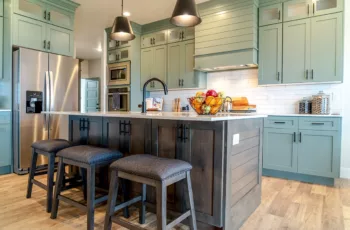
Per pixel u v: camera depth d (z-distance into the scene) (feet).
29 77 10.98
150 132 6.41
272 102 12.19
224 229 5.34
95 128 7.80
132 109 15.51
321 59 10.10
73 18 12.99
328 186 9.51
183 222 6.05
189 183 5.17
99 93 25.20
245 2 11.26
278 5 10.95
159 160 5.04
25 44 11.03
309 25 10.31
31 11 11.49
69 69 12.60
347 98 10.48
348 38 10.45
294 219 6.63
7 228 5.94
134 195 6.81
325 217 6.77
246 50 11.31
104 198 6.09
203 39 12.51
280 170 10.55
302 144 10.00
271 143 10.71
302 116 9.96
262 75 11.44
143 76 15.94
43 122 11.45
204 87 14.28
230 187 5.53
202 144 5.55
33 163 7.79
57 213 6.78
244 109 12.29
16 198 7.85
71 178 7.97
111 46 16.42
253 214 6.91
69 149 6.31
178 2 7.55
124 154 6.98
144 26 15.75
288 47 10.79
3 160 10.57
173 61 14.57
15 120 10.80
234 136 5.72
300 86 11.45
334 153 9.36
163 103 16.14
